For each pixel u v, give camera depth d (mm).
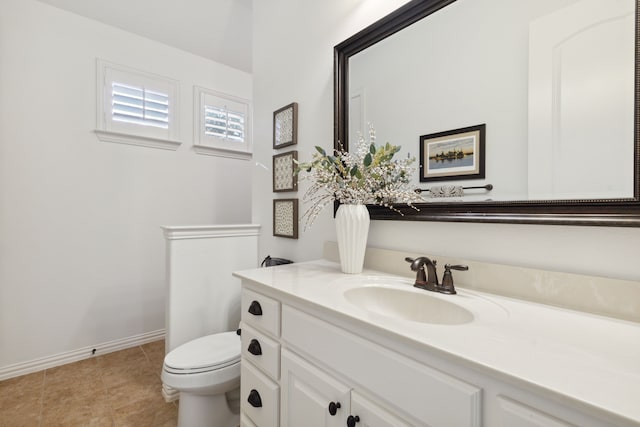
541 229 865
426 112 1119
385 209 1266
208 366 1365
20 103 1991
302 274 1184
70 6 2129
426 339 590
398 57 1212
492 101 944
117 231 2391
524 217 867
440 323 879
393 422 633
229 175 3031
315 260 1606
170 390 1757
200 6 2357
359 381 708
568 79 798
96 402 1730
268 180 2004
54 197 2125
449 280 939
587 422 413
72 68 2176
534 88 855
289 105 1773
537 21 851
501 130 923
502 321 694
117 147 2385
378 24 1257
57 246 2141
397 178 1186
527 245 892
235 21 2553
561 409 436
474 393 520
